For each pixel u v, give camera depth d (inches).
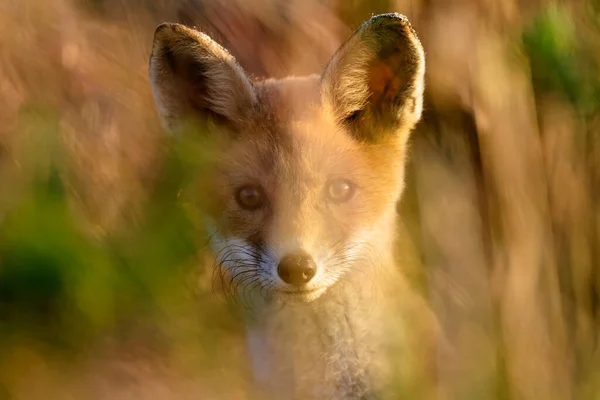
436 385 230.1
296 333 231.0
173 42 230.1
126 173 225.9
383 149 231.3
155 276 210.4
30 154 221.6
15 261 175.9
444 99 231.9
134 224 222.7
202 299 227.3
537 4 231.0
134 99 230.4
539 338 229.5
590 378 229.8
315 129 230.5
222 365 227.8
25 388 221.3
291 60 232.8
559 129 231.0
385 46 230.4
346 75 230.7
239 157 230.2
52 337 198.1
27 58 228.1
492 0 231.0
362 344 230.8
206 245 230.8
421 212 231.5
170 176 226.4
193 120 230.4
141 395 224.5
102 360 222.5
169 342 224.2
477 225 231.1
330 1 233.1
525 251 229.8
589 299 231.0
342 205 230.4
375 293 231.0
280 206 229.6
